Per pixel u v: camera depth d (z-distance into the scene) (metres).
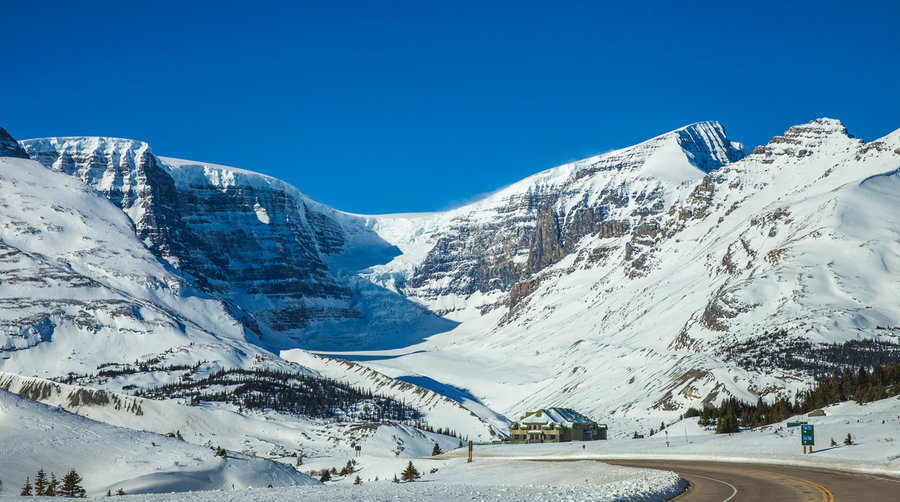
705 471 107.56
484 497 83.38
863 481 84.69
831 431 136.00
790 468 104.88
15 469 122.62
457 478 130.00
